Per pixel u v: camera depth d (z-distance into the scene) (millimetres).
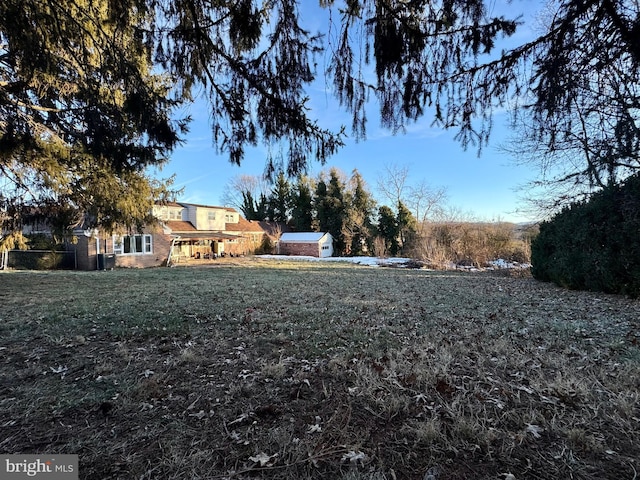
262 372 2748
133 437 1843
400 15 2236
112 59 2994
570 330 4160
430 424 1890
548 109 2529
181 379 2627
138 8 2504
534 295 7410
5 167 5305
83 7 2873
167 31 2627
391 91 2586
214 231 25172
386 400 2219
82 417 2047
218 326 4297
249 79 2822
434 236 19203
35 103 4578
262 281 9859
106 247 15602
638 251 6762
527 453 1699
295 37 2541
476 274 13562
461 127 2691
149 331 4000
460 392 2361
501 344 3473
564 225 8875
